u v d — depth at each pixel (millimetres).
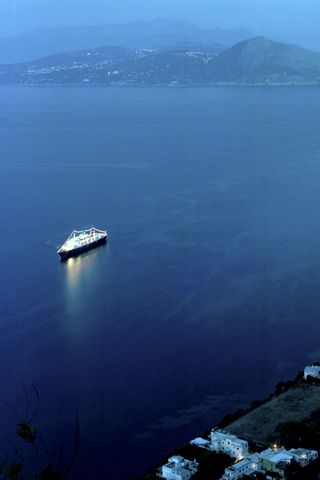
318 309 50562
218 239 69750
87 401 38969
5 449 34250
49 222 78625
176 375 41469
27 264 64250
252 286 55844
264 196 88812
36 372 42719
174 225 75500
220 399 38562
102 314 51312
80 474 32438
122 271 61094
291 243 67750
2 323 50375
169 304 52719
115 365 43188
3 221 79938
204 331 47562
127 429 35969
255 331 47125
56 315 51594
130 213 81500
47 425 36656
